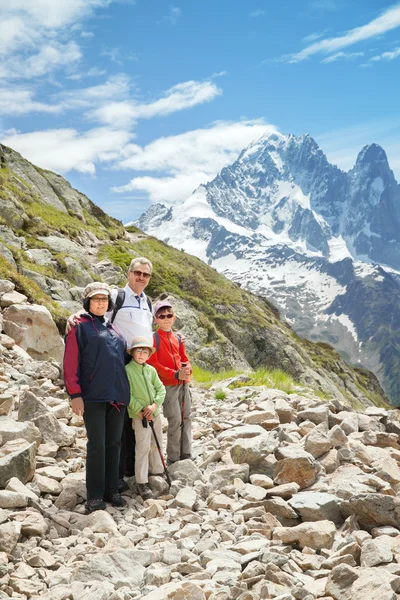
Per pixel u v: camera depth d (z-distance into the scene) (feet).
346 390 278.67
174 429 29.22
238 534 20.68
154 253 206.08
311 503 22.09
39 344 51.34
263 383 57.52
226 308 192.24
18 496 21.26
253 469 27.71
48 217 151.23
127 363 26.58
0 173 161.07
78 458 28.27
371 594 14.83
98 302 25.07
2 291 55.77
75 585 16.42
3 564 17.29
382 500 21.13
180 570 17.70
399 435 33.06
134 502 24.66
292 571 17.44
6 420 28.35
